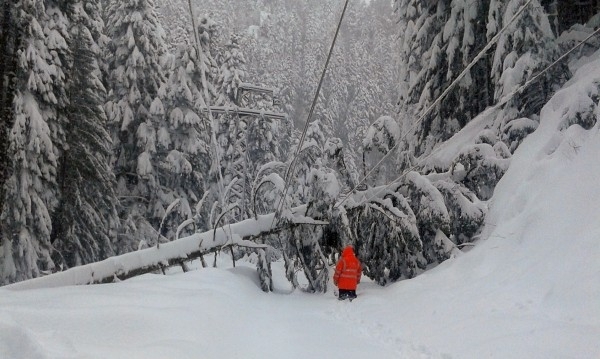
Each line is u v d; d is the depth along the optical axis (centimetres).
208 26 2923
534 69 1215
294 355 533
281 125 4294
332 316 796
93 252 2055
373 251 1273
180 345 457
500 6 1317
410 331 633
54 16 1884
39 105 1712
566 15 1570
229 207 1217
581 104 1047
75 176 1973
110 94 2592
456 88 1560
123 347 418
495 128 1312
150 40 2650
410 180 1210
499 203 1053
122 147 2622
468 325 604
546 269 694
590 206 758
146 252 1102
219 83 3353
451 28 1505
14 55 1598
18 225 1606
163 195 2644
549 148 1033
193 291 755
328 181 1230
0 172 1573
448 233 1148
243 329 630
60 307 546
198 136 2778
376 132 1347
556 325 523
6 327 327
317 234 1285
